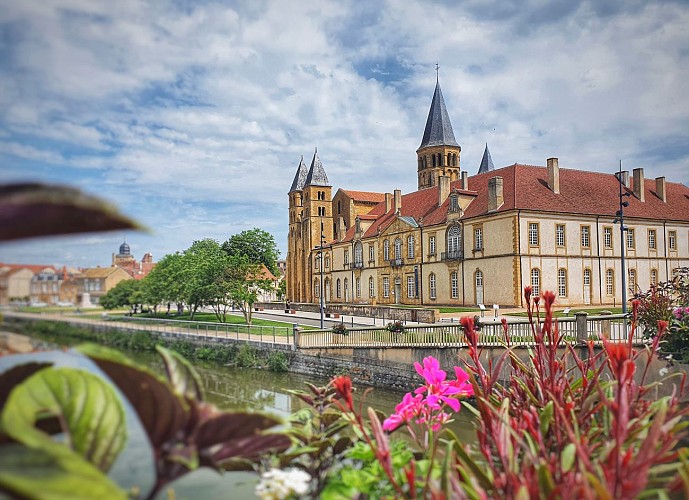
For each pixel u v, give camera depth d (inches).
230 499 111.6
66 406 70.0
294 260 3735.2
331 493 104.0
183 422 77.7
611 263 2107.5
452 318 1590.8
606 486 78.1
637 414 127.0
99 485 51.7
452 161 3548.2
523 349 658.2
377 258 2768.2
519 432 116.7
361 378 1031.6
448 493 83.3
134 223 46.4
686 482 72.9
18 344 67.4
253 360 908.6
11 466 52.1
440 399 135.6
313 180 3476.9
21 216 43.5
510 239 1948.8
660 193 2359.7
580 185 2180.1
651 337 410.0
